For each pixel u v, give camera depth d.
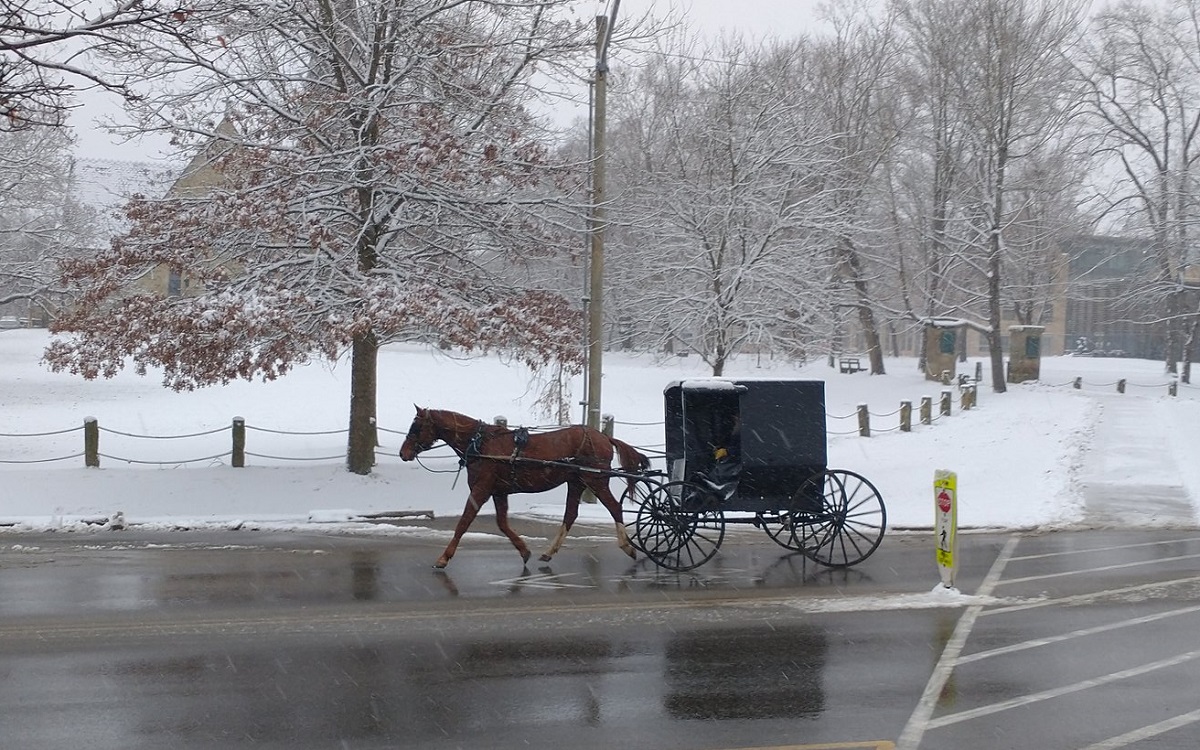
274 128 18.80
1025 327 48.09
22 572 12.67
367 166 18.44
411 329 19.56
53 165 35.94
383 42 18.42
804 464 12.94
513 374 40.97
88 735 6.94
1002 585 11.91
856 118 39.59
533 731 7.03
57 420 29.62
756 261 28.64
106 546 14.65
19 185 34.94
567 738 6.89
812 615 10.41
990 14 41.47
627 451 13.32
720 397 13.99
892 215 45.03
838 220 30.03
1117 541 15.08
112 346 16.86
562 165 19.44
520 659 8.79
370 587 11.80
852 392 40.28
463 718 7.29
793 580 12.24
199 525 16.27
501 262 21.77
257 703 7.61
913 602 11.01
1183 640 9.41
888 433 29.45
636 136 35.56
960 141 44.97
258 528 16.25
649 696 7.80
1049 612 10.52
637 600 11.12
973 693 7.86
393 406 33.62
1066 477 20.64
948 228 46.75
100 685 8.04
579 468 13.05
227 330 16.14
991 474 21.59
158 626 9.90
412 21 18.42
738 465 13.31
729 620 10.20
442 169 18.22
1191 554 13.98
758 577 12.44
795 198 30.00
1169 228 47.12
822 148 30.80
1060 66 44.94
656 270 29.48
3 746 6.73
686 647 9.17
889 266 46.62
